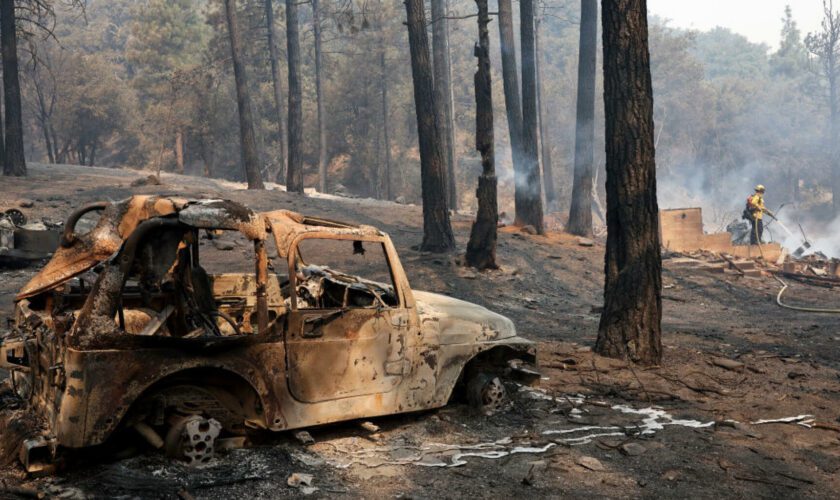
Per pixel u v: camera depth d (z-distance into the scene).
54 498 4.53
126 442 5.28
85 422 4.67
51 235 16.83
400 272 6.28
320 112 55.66
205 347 5.11
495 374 7.09
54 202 24.53
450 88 50.19
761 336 11.77
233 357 5.28
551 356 9.60
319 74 55.84
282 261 17.00
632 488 5.19
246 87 36.06
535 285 17.94
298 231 5.67
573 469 5.54
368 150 69.12
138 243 4.96
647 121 9.33
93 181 33.09
